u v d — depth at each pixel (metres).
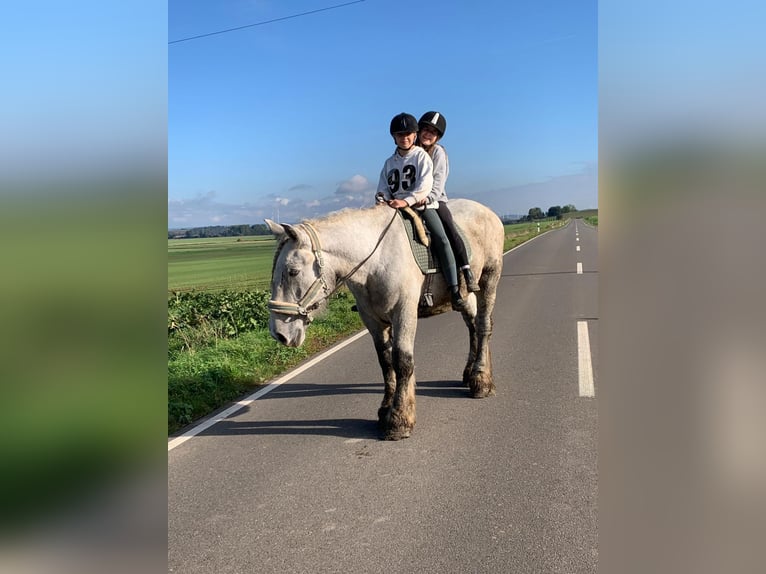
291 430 4.98
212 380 6.46
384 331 5.02
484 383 5.56
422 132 5.13
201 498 3.73
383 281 4.56
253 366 7.27
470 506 3.44
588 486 3.62
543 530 3.13
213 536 3.24
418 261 4.69
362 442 4.60
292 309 4.21
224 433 4.98
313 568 2.89
